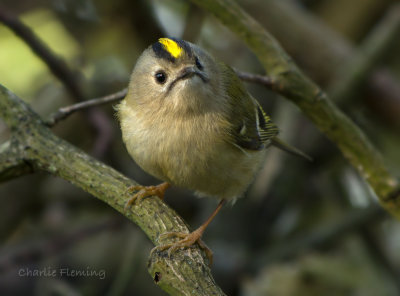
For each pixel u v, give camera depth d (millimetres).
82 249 10219
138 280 9961
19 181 10148
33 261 9414
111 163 9945
